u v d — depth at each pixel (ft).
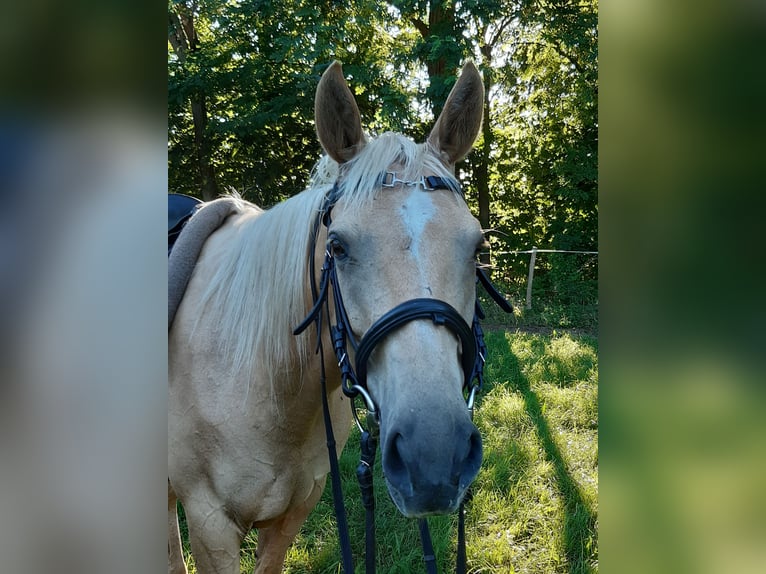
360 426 4.29
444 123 4.75
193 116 35.04
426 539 4.51
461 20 31.24
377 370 3.70
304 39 32.48
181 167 36.45
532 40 38.50
